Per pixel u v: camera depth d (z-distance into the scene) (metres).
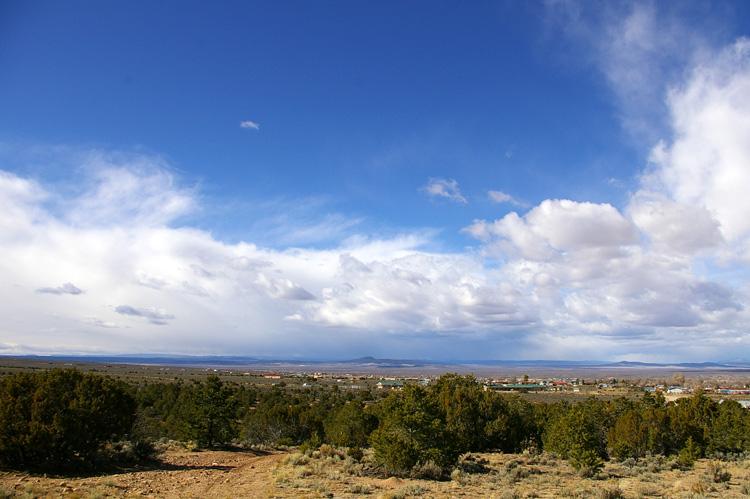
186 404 68.56
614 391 180.38
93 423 24.59
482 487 25.69
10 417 22.39
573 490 24.30
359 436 47.69
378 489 23.61
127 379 160.88
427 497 21.81
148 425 52.69
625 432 46.69
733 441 46.66
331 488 22.97
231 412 42.47
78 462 24.11
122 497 18.36
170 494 19.88
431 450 30.27
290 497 20.03
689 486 26.53
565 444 40.38
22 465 22.47
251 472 28.31
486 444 49.44
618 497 22.39
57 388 25.31
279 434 54.59
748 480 29.64
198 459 33.03
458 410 49.03
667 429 46.72
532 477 30.25
